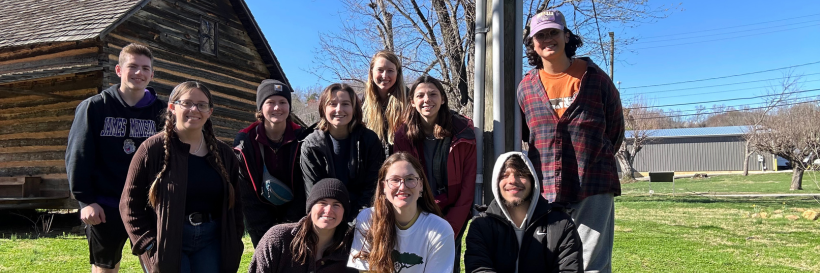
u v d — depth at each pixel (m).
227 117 12.34
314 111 26.50
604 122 3.05
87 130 3.45
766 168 42.34
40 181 9.17
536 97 3.18
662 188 23.80
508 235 3.08
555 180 3.04
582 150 3.00
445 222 2.93
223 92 12.23
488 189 3.58
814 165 18.25
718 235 7.66
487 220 3.13
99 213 3.47
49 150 9.23
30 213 10.53
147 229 2.88
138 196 2.86
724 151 43.62
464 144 3.30
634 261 5.65
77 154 3.41
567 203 3.04
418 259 2.88
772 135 23.70
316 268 2.91
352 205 3.26
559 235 2.95
